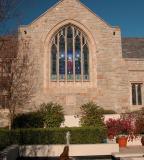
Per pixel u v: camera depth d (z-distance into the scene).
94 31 40.25
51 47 39.56
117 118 33.88
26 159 26.02
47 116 34.34
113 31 40.53
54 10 40.00
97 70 39.56
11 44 30.97
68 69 39.50
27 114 35.12
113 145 27.02
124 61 40.12
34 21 39.41
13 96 34.69
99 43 40.16
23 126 34.03
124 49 44.34
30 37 38.97
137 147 29.94
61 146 26.69
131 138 31.33
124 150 27.61
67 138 27.56
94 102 38.72
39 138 28.72
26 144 28.09
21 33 38.91
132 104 39.81
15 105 35.41
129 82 39.88
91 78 39.47
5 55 25.62
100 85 39.28
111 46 40.22
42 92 38.09
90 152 26.94
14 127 34.00
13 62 33.81
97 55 39.91
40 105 37.00
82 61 39.81
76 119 36.38
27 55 37.38
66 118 36.38
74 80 39.31
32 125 34.03
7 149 20.72
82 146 27.02
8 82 33.12
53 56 39.50
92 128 29.48
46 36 39.41
